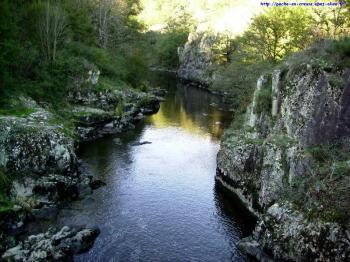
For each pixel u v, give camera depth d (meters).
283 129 32.47
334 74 28.94
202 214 32.66
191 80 113.12
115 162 43.00
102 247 27.16
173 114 68.62
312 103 29.53
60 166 35.41
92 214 31.53
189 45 121.88
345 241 22.28
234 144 37.94
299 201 26.16
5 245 26.03
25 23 54.47
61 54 56.53
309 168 27.73
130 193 35.75
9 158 32.94
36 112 41.19
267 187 31.16
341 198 23.72
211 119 65.69
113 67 69.00
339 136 28.19
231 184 36.78
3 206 28.91
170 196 35.62
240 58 72.75
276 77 34.62
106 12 76.69
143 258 26.23
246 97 56.34
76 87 54.12
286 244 25.17
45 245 25.78
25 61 48.16
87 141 49.31
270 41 58.47
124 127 56.28
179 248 27.67
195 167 42.91
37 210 31.00
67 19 60.16
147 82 86.31
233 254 27.30
